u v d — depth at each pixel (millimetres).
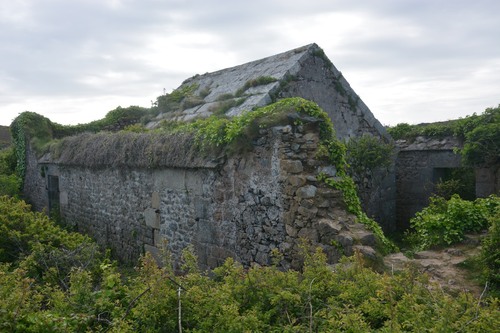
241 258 6613
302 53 9250
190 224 7617
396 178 11336
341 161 6234
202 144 7133
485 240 5336
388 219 10250
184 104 11117
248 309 3432
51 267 5320
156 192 8492
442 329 2645
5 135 29297
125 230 9648
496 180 9000
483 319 2715
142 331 3146
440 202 7301
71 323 3211
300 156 5980
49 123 16625
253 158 6410
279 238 6004
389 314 2883
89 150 10711
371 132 10117
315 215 5586
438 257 5859
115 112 16594
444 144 10445
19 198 15773
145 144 8562
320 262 3918
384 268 5141
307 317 3168
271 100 8383
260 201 6301
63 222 12883
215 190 7039
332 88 9531
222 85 11039
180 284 3566
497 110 9570
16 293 3293
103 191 10531
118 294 3783
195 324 3232
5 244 6320
